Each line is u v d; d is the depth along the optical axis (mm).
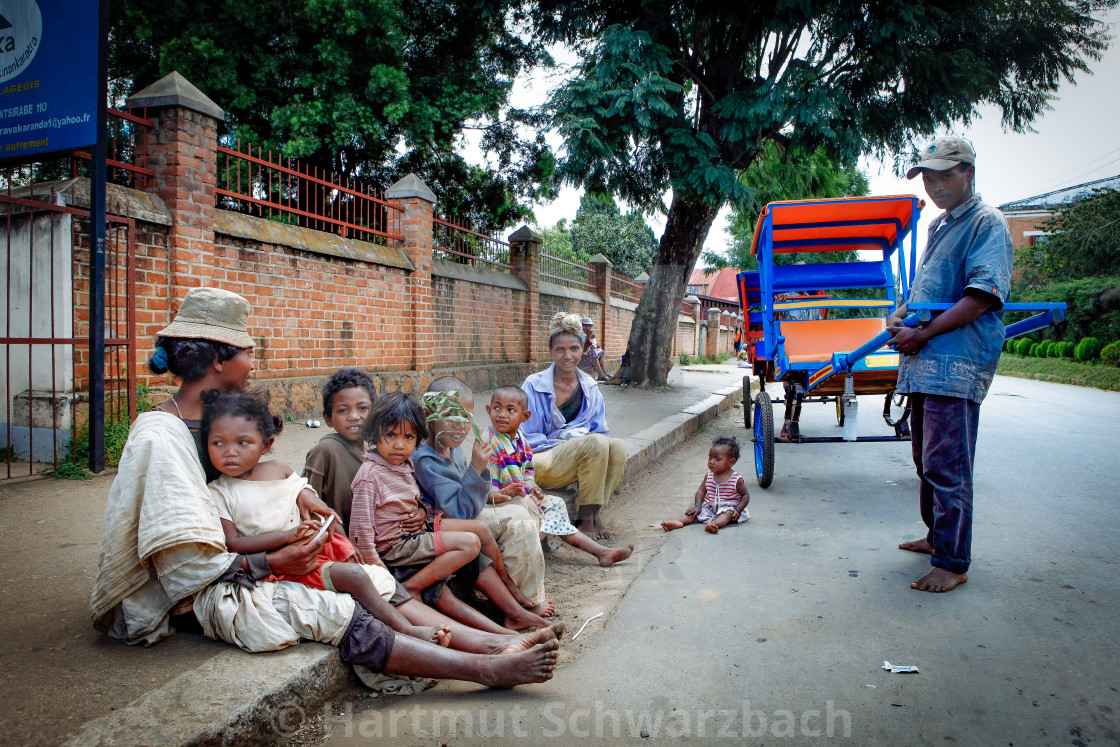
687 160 10117
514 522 3139
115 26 11523
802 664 2609
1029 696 2336
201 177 6133
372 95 11508
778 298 7000
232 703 1971
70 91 4906
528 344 13086
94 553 3369
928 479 3449
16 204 5211
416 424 2801
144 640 2361
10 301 5398
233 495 2439
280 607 2330
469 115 12875
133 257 5262
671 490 5836
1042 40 10953
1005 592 3277
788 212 6250
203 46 10734
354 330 8297
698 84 11219
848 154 10523
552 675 2516
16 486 4594
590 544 3902
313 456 2996
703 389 12773
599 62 9703
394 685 2459
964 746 2064
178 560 2264
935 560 3441
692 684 2482
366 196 8664
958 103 10648
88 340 4875
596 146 9383
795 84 9906
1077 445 7703
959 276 3520
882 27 9477
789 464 6941
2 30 5105
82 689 2070
